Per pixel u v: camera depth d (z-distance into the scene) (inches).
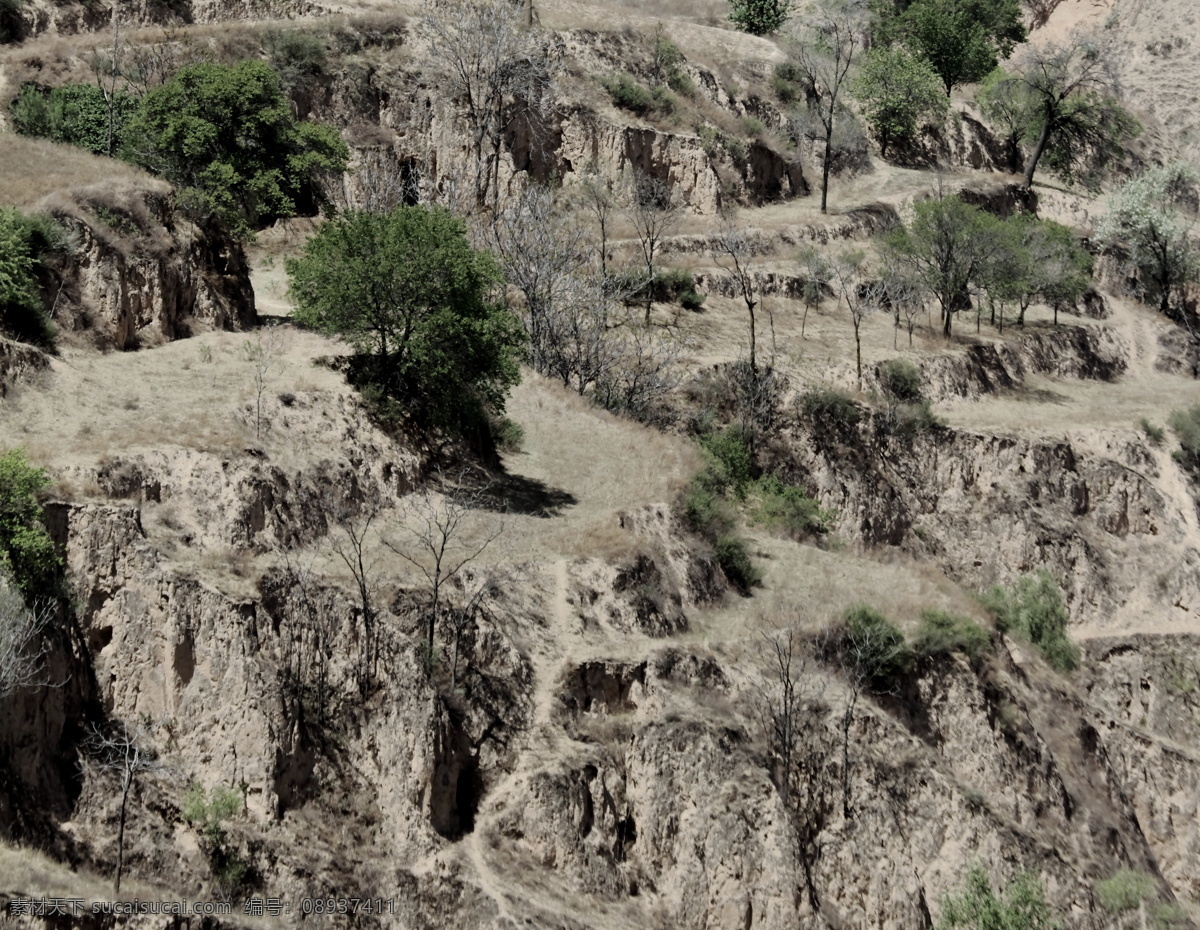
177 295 2298.2
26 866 1492.4
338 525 1979.6
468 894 1692.9
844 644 2156.7
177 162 2554.1
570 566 2095.2
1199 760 2541.8
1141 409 3304.6
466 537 2094.0
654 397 2829.7
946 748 2155.5
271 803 1663.4
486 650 1894.7
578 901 1771.7
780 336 3184.1
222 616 1710.1
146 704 1691.7
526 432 2549.2
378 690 1779.0
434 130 3425.2
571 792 1823.3
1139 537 3002.0
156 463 1847.9
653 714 1948.8
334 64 3440.0
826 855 1950.1
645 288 3139.8
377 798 1736.0
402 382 2276.1
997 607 2514.8
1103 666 2748.5
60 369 2036.2
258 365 2121.1
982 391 3240.7
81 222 2201.0
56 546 1697.8
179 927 1515.7
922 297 3388.3
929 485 2950.3
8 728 1579.7
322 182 2881.4
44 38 3390.7
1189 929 2105.1
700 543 2337.6
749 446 2819.9
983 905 1876.2
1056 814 2197.3
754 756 1934.1
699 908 1851.6
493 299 2893.7
